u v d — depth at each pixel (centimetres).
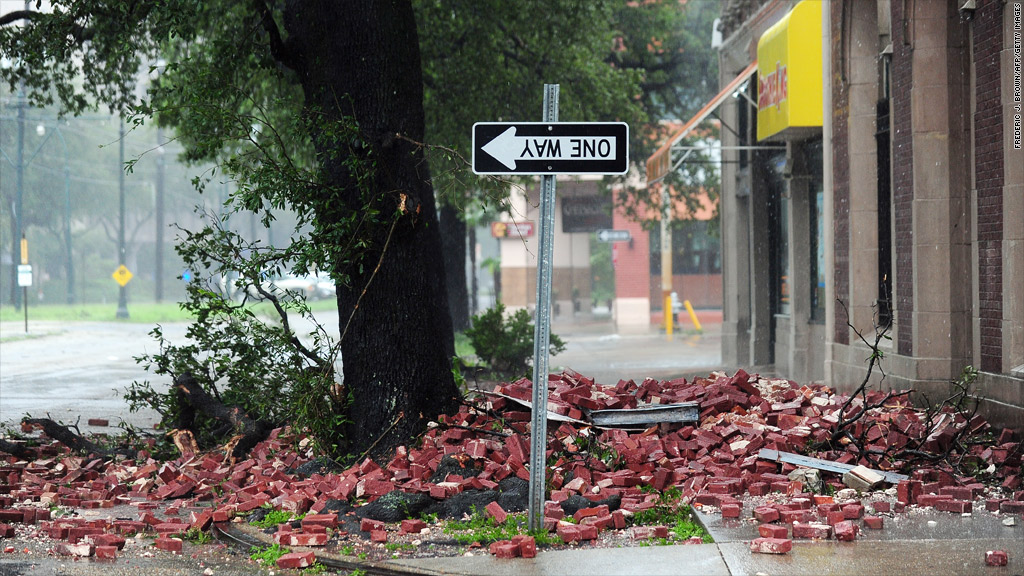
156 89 1580
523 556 682
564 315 5278
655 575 629
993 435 1059
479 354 2125
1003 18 1086
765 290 2191
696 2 3170
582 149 710
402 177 1024
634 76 2673
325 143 1012
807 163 1909
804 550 680
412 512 802
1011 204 1073
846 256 1523
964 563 642
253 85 1738
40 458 1164
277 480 941
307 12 1036
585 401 1046
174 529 798
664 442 971
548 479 864
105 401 1814
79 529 787
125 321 4888
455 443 972
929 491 847
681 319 4469
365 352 1013
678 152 3198
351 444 1020
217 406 1137
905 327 1286
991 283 1136
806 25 1641
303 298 1055
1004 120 1077
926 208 1225
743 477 866
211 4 1566
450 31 2027
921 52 1223
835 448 967
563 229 4659
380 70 1015
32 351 3136
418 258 1034
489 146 711
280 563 696
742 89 2048
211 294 1042
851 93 1481
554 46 2238
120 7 1241
